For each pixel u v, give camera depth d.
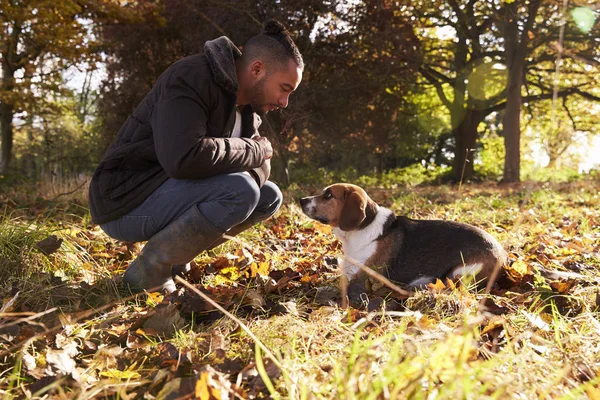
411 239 3.69
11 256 3.55
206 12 15.27
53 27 14.39
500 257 3.55
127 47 16.83
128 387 2.09
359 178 21.69
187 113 3.05
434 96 26.53
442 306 3.03
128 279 3.44
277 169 15.65
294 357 2.25
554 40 19.12
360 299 3.43
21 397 2.04
